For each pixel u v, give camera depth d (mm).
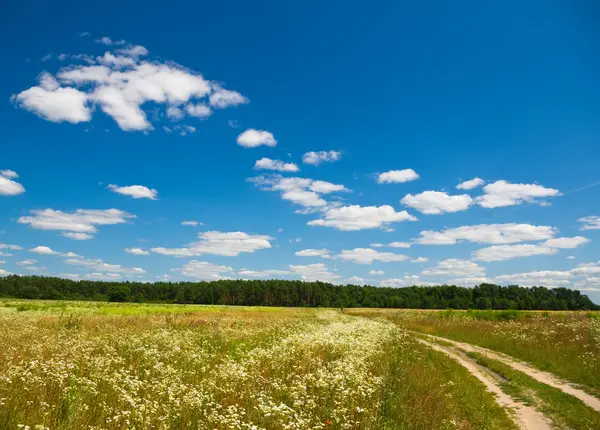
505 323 32375
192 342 16062
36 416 6461
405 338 24516
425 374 13602
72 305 53625
